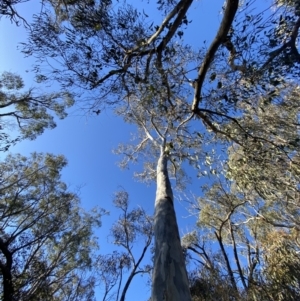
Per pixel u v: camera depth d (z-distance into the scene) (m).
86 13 5.43
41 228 11.98
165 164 7.50
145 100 6.19
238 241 12.98
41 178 13.02
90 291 11.66
